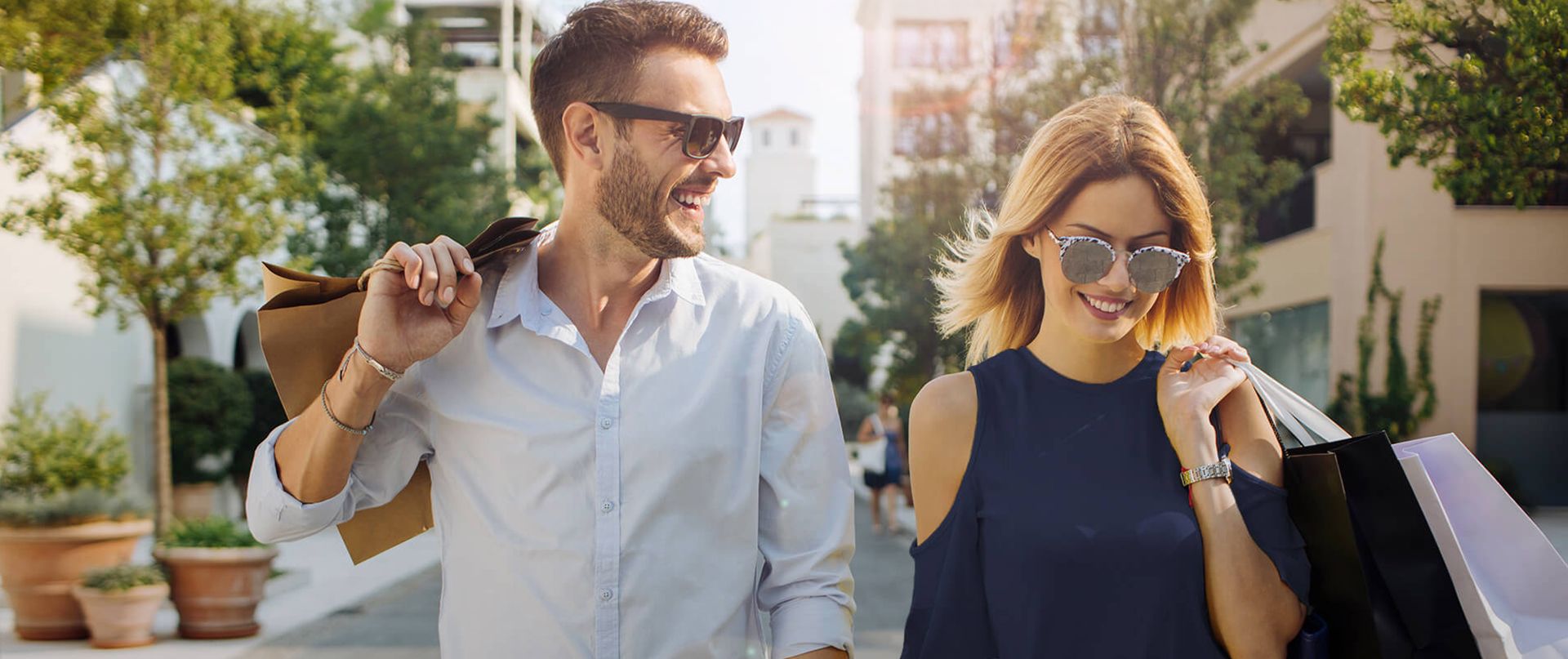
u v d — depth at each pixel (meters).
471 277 1.84
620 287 2.01
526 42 31.22
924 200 19.16
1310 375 15.18
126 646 7.09
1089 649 1.95
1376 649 1.87
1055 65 12.94
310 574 10.34
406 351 1.83
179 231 8.12
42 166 8.18
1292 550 1.95
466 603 1.93
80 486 7.91
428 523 2.17
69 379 11.98
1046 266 2.09
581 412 1.91
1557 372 13.42
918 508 2.14
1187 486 1.99
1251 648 1.88
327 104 13.98
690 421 1.93
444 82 15.38
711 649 1.91
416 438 2.03
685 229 1.93
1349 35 4.46
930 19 32.75
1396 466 1.88
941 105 18.42
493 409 1.93
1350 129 13.79
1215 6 11.87
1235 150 12.31
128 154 8.27
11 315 10.91
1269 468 2.03
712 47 1.96
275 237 8.82
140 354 13.66
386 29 15.63
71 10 7.77
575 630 1.87
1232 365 2.09
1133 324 2.03
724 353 2.00
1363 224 13.42
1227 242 12.72
